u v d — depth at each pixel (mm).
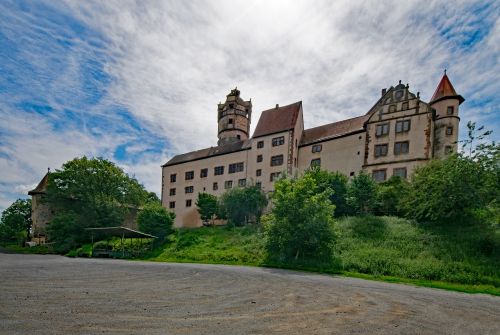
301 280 13969
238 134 58531
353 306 8508
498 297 11406
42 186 51500
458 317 7758
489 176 22047
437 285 13805
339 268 18859
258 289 10969
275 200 23281
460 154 24047
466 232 21000
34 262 22375
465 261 16984
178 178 56062
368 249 21016
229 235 33812
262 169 45062
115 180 47750
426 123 33375
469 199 21891
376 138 36219
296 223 21562
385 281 14953
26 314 6547
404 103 35156
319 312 7664
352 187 29938
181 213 53812
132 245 35750
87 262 23531
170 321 6371
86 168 46375
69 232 40688
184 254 29469
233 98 59719
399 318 7355
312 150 42500
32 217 50312
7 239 63312
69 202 46656
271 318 6926
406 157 33719
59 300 8109
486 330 6695
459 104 34250
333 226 21672
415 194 26203
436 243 20156
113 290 9977
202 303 8258
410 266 17266
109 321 6227
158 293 9602
